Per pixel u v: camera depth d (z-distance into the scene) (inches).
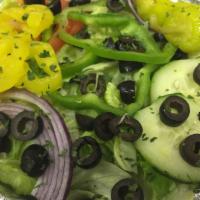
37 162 5.7
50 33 7.2
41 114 6.1
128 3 7.5
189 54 7.0
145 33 7.0
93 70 6.7
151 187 5.9
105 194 5.8
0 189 5.9
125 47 6.7
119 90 6.5
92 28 7.2
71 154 5.8
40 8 7.2
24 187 5.8
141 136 5.8
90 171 5.9
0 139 5.9
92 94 6.3
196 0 7.9
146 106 6.4
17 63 6.2
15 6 7.4
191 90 6.5
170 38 7.0
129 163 5.9
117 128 5.8
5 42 6.2
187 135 5.8
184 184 5.8
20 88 6.3
